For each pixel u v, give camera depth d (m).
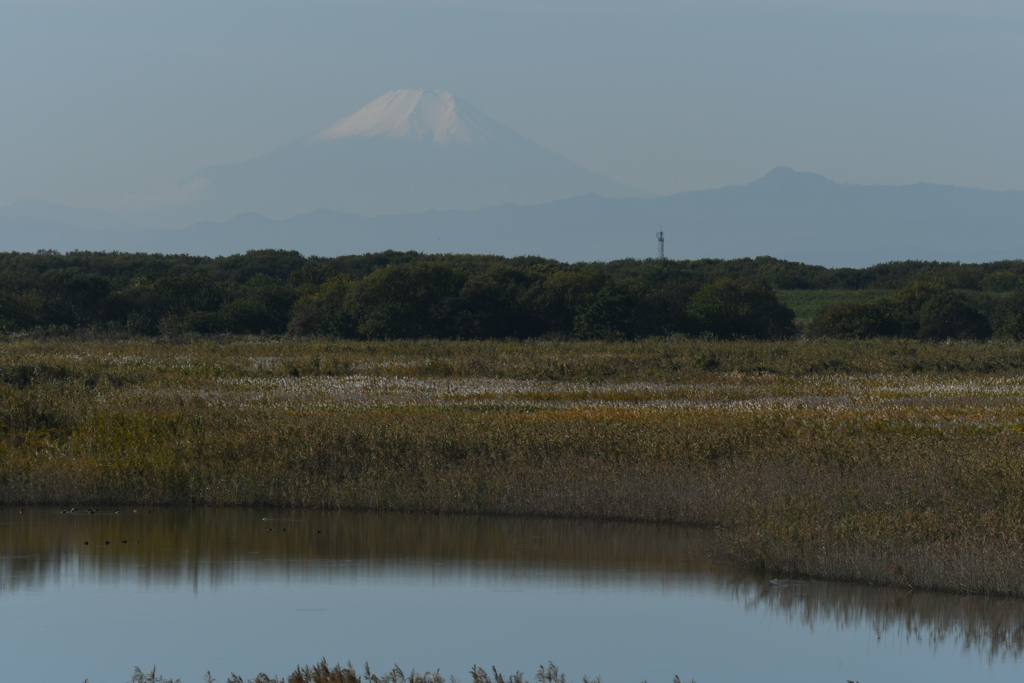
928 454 64.31
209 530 57.22
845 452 66.00
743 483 59.06
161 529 57.41
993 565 44.50
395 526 58.34
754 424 78.31
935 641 38.81
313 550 52.66
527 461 66.44
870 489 56.50
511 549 53.06
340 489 63.69
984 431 80.94
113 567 49.03
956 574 44.84
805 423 82.12
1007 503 52.12
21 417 81.31
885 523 48.78
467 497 62.25
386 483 63.59
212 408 90.38
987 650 37.78
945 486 56.69
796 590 45.53
